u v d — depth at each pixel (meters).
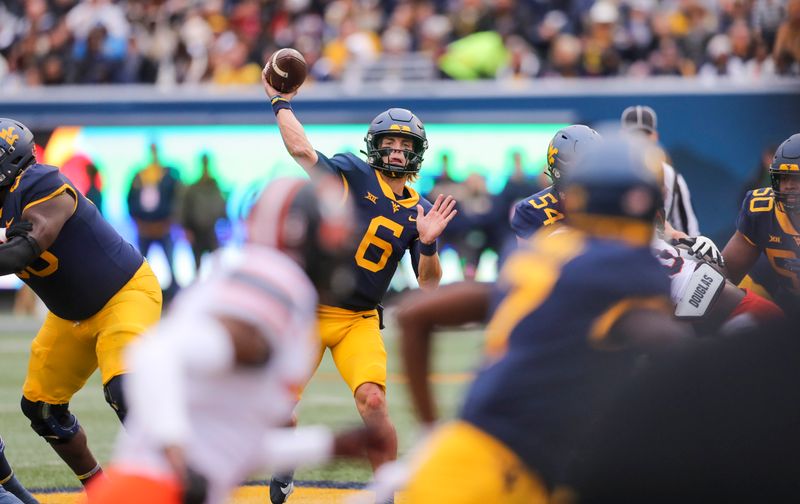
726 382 9.96
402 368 12.34
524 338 11.24
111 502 11.20
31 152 19.20
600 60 58.41
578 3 61.19
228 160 58.44
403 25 61.81
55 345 20.23
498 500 11.06
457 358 44.22
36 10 64.25
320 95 58.19
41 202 18.94
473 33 60.66
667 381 10.06
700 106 56.47
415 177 22.23
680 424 10.02
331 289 11.78
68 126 59.88
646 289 11.05
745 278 25.03
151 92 59.19
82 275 19.52
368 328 21.03
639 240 11.36
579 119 57.09
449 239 56.53
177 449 10.76
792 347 9.92
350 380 20.47
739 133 56.25
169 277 57.69
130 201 57.97
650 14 60.09
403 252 21.78
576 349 11.07
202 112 58.62
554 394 11.09
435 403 12.40
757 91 55.91
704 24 59.50
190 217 57.72
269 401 11.54
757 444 9.91
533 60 59.62
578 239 11.53
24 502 20.95
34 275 19.61
